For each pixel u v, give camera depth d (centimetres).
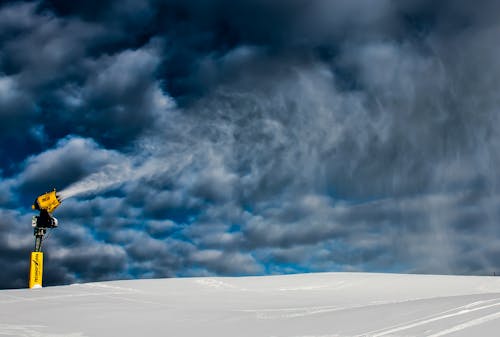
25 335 1617
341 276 3331
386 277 3272
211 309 1991
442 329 1387
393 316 1574
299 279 3228
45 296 2380
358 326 1491
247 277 3281
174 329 1627
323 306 1981
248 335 1481
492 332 1322
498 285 3006
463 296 1850
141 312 1945
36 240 3097
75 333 1627
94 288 2741
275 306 2064
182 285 2931
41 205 3102
